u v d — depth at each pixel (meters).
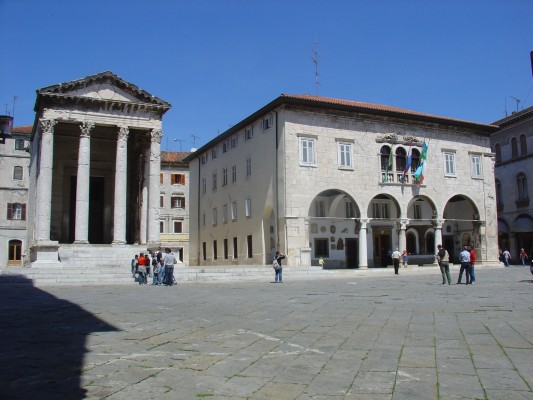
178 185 72.69
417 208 52.03
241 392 6.73
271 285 27.64
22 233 61.69
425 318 12.95
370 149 45.41
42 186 37.19
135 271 30.45
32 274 30.12
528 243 57.22
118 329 11.81
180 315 14.25
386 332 11.00
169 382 7.24
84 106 38.94
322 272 36.53
